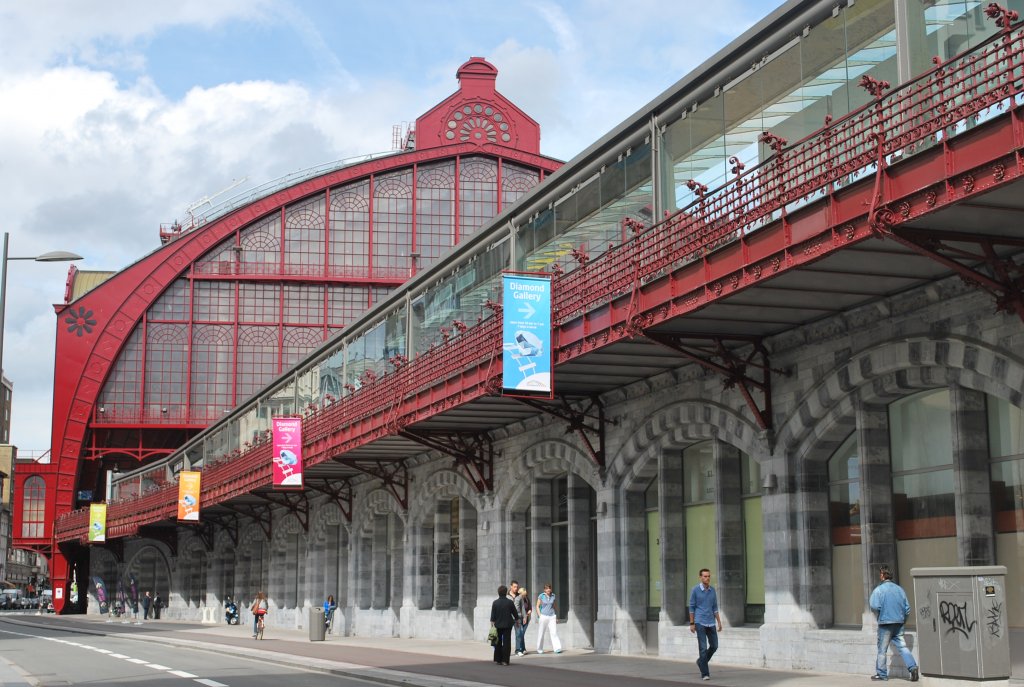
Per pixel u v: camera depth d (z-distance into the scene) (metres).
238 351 80.25
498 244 34.12
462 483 36.97
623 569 27.47
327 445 41.12
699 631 19.88
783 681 18.77
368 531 47.03
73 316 80.50
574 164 28.84
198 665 27.05
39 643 38.94
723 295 19.02
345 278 80.06
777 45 21.64
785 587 21.70
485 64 83.31
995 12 14.26
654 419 26.06
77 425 80.69
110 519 78.50
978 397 18.52
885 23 18.98
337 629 47.62
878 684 17.56
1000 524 18.14
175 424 79.56
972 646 14.77
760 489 23.80
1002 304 16.38
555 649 28.53
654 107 25.06
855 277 18.22
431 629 38.97
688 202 23.72
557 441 30.70
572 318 24.28
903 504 20.11
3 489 157.12
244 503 59.47
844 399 20.70
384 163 80.50
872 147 16.64
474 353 29.14
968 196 14.08
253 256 80.56
